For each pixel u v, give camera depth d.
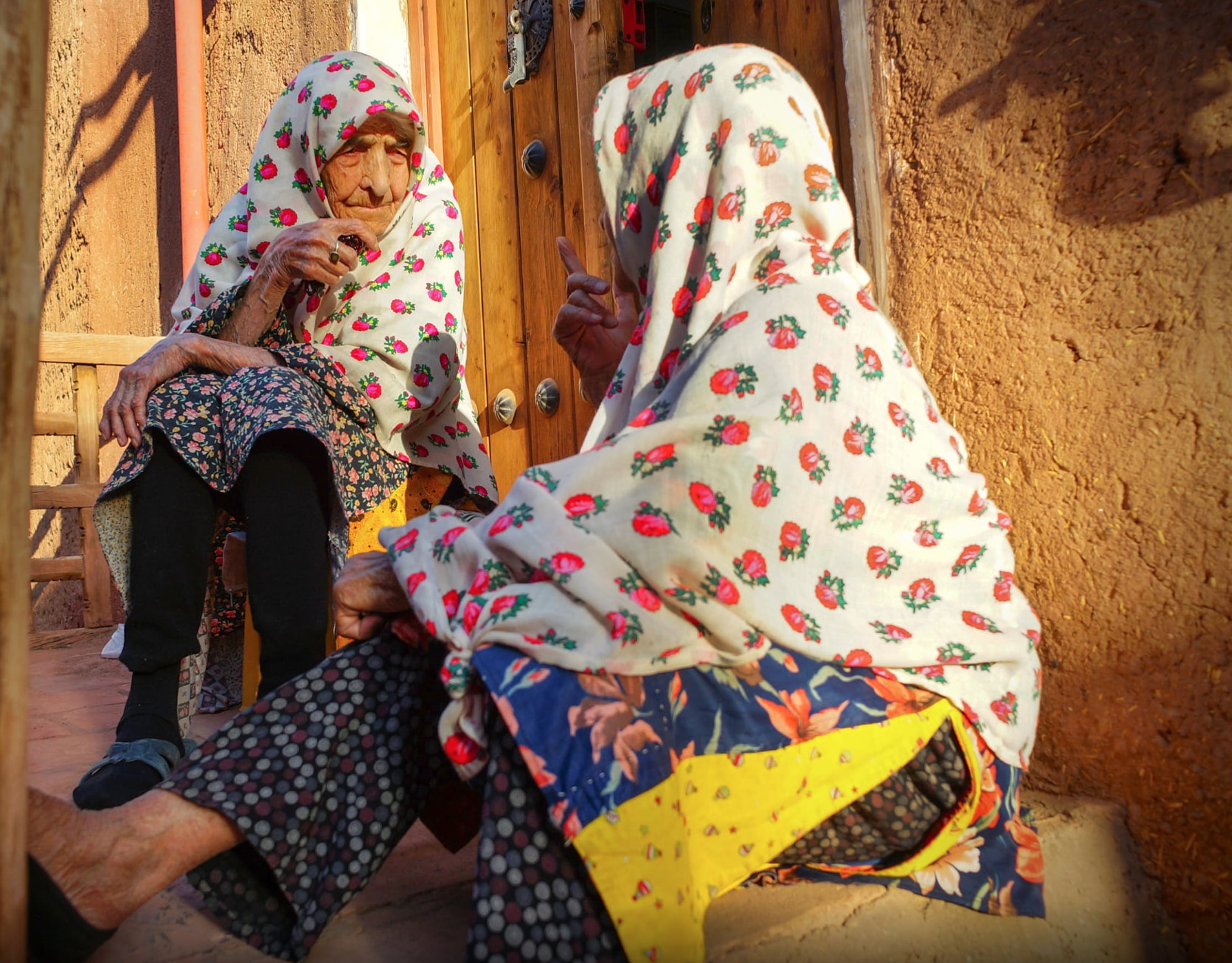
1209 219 1.29
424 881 1.17
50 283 6.58
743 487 0.95
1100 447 1.41
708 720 0.92
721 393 0.99
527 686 0.86
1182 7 1.31
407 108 1.92
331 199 1.93
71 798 1.49
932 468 1.10
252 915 0.97
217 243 2.04
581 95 2.71
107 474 4.68
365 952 0.97
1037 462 1.48
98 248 5.83
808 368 1.01
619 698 0.87
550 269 2.99
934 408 1.19
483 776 0.91
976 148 1.56
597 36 2.66
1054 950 1.13
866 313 1.11
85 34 5.89
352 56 1.97
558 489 0.98
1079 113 1.43
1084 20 1.42
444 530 1.03
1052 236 1.46
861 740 0.97
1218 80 1.28
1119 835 1.33
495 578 0.95
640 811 0.83
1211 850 1.27
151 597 1.43
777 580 0.98
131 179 5.59
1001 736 1.07
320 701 0.99
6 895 0.71
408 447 2.02
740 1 2.35
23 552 0.71
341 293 1.93
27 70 0.69
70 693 2.67
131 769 1.29
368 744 0.99
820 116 1.22
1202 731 1.29
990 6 1.54
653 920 0.81
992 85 1.54
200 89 4.47
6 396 0.68
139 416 1.56
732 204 1.13
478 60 3.28
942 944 1.05
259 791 0.93
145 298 5.43
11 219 0.68
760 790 0.93
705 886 0.90
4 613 0.70
